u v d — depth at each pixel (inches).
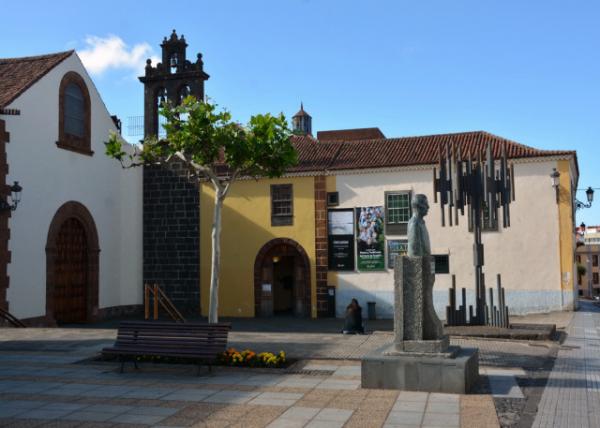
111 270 1087.6
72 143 977.5
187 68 1176.8
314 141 1183.6
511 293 975.6
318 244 1076.5
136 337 437.7
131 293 1140.5
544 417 309.0
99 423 303.9
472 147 1038.4
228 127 636.1
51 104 927.7
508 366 451.5
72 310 984.9
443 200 677.9
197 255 1141.7
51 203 920.3
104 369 448.5
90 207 1026.1
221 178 1126.4
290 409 327.9
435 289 1007.0
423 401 341.4
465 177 689.0
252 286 1107.9
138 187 1165.1
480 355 500.7
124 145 1128.8
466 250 997.8
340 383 393.7
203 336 426.6
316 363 463.8
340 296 1061.8
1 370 446.0
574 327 759.1
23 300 849.5
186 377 417.4
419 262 384.8
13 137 844.0
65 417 315.6
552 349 546.0
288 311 1214.3
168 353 423.2
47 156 915.4
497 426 291.1
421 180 1028.5
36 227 884.0
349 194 1066.7
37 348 545.3
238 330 845.8
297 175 1091.3
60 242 964.0
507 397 351.3
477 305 681.6
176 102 1171.3
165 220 1156.5
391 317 1031.0
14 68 948.0
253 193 1118.4
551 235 966.4
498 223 985.5
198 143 628.7
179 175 1154.0
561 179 965.2
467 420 301.6
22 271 850.1
